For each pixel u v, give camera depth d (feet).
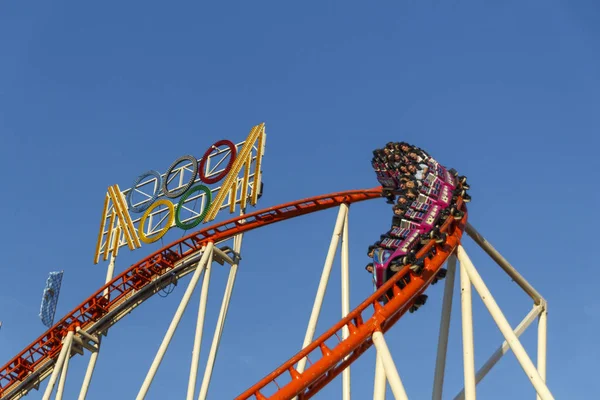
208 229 202.59
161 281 206.59
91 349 203.62
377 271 151.53
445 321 157.17
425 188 159.33
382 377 146.61
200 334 187.21
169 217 223.51
